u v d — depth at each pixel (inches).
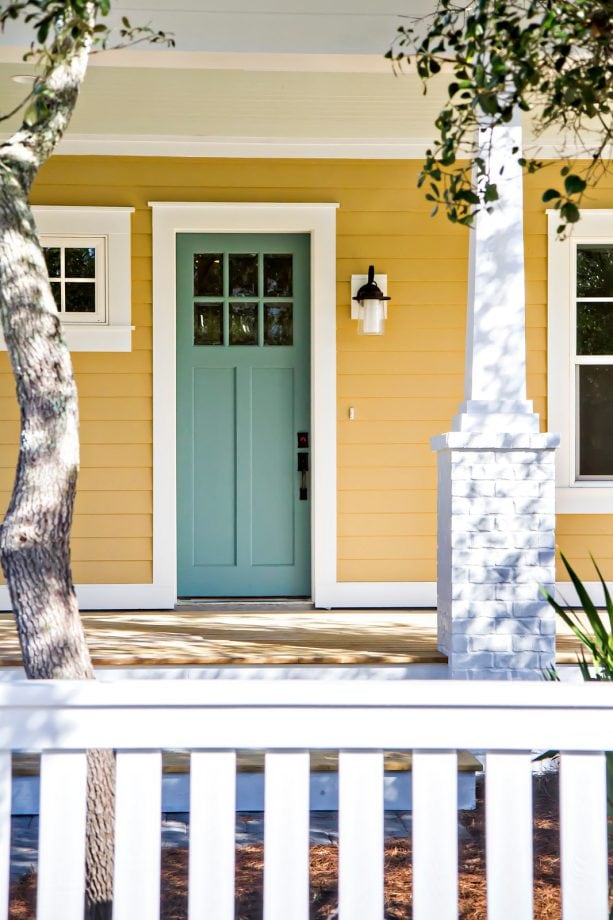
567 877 66.8
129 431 265.7
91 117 246.7
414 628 232.4
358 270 269.0
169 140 264.4
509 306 184.2
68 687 65.9
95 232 263.7
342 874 66.4
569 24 108.3
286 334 272.1
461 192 116.6
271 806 66.5
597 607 267.9
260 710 66.6
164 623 238.5
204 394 271.0
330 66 183.0
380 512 269.4
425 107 235.8
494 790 67.1
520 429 184.7
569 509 269.6
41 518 112.3
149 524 265.9
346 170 268.7
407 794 170.4
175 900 131.3
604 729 66.9
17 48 170.1
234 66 183.2
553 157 266.1
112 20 173.8
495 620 185.2
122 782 66.2
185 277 270.2
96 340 263.9
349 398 269.3
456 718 66.9
